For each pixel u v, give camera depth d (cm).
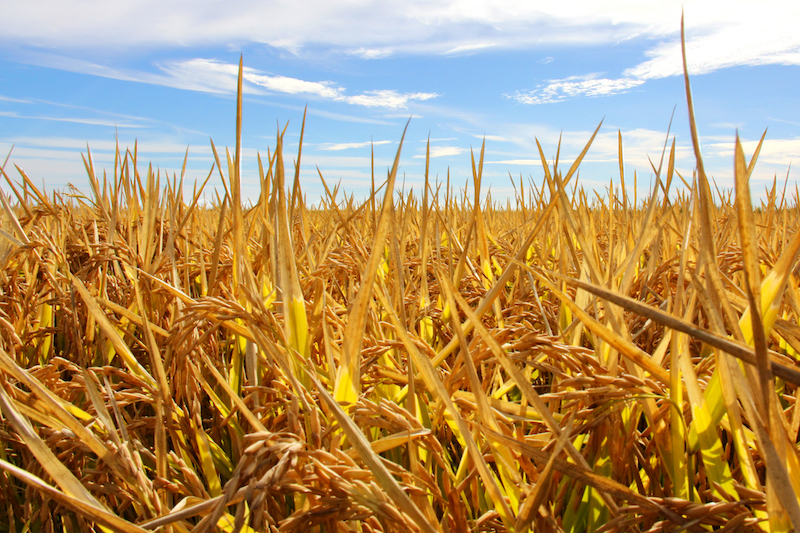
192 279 255
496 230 422
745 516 84
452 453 155
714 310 86
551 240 272
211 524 71
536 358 147
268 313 134
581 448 126
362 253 231
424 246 198
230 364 190
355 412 107
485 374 173
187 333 134
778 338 154
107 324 138
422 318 195
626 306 63
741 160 57
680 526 84
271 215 177
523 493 98
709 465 102
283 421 135
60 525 139
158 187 254
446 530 106
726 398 96
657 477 123
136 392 139
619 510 92
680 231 247
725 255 219
